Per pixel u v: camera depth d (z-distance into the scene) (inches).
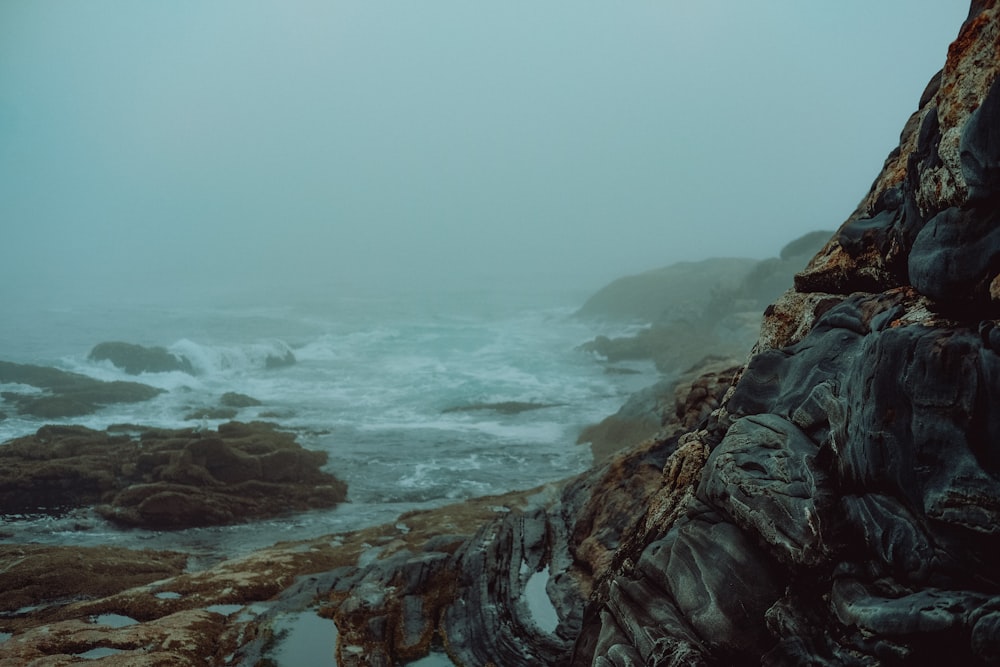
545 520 514.6
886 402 182.4
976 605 153.9
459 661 377.7
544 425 1053.2
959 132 178.1
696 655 211.0
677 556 235.6
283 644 406.3
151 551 618.5
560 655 343.6
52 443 859.4
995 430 157.2
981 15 178.2
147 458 793.6
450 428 1040.2
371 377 1425.9
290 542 613.9
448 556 494.3
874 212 277.1
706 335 1680.6
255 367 1505.9
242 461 782.5
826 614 192.1
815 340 255.6
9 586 520.1
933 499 166.6
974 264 170.2
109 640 402.0
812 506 201.3
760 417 243.6
